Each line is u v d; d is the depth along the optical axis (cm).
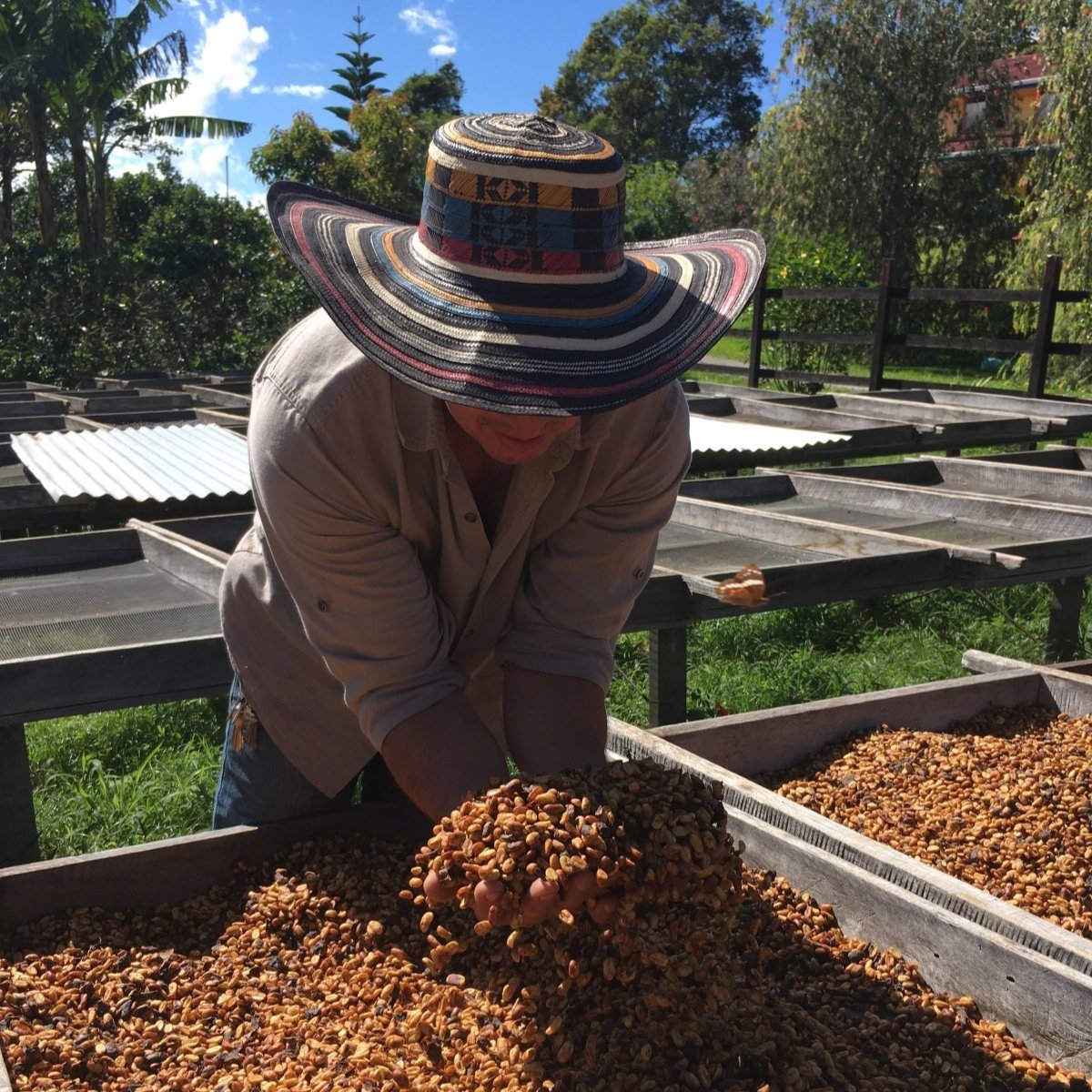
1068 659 522
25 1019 210
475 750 201
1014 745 354
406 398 184
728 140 5716
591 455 201
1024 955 210
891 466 746
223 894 256
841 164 2188
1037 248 1628
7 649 392
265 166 2916
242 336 1853
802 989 226
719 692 508
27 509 595
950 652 551
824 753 360
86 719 480
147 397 1080
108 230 2323
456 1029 210
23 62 1823
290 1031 214
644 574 225
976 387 1413
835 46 2153
